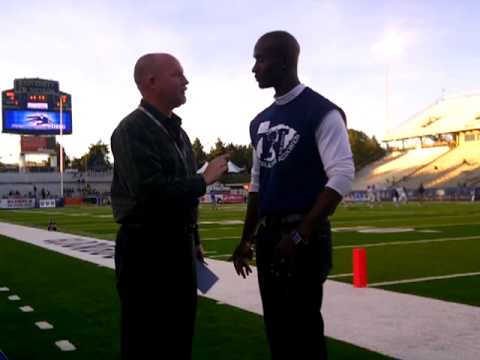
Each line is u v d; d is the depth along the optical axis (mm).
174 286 3193
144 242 3143
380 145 85188
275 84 3246
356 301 6922
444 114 70562
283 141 3152
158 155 3070
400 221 23000
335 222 22812
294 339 3125
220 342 5184
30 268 10695
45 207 55250
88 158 97750
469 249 12664
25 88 60375
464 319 5895
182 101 3307
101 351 5012
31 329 5840
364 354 4711
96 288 8289
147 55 3275
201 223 23734
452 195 52094
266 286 3248
